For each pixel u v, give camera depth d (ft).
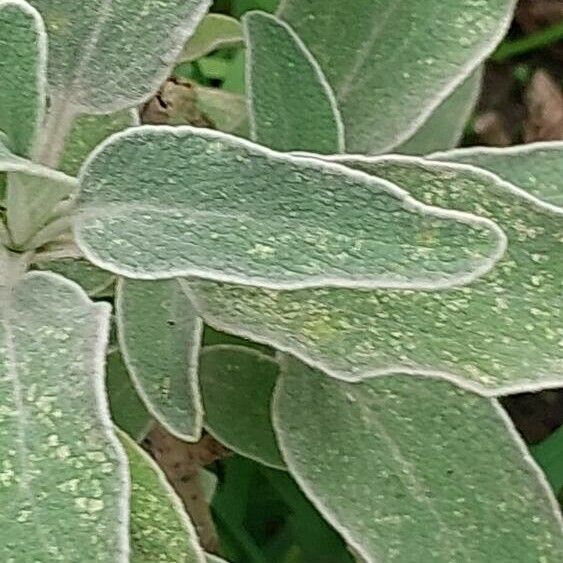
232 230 0.53
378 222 0.53
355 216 0.53
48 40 0.64
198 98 0.88
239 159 0.54
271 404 0.76
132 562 0.62
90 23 0.64
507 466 0.68
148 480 0.63
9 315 0.57
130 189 0.56
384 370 0.62
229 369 0.79
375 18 0.77
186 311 0.69
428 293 0.63
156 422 0.80
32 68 0.57
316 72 0.72
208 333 0.82
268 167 0.54
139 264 0.54
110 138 0.56
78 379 0.54
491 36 0.75
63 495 0.52
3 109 0.58
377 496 0.69
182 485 0.85
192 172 0.55
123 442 0.64
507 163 0.70
